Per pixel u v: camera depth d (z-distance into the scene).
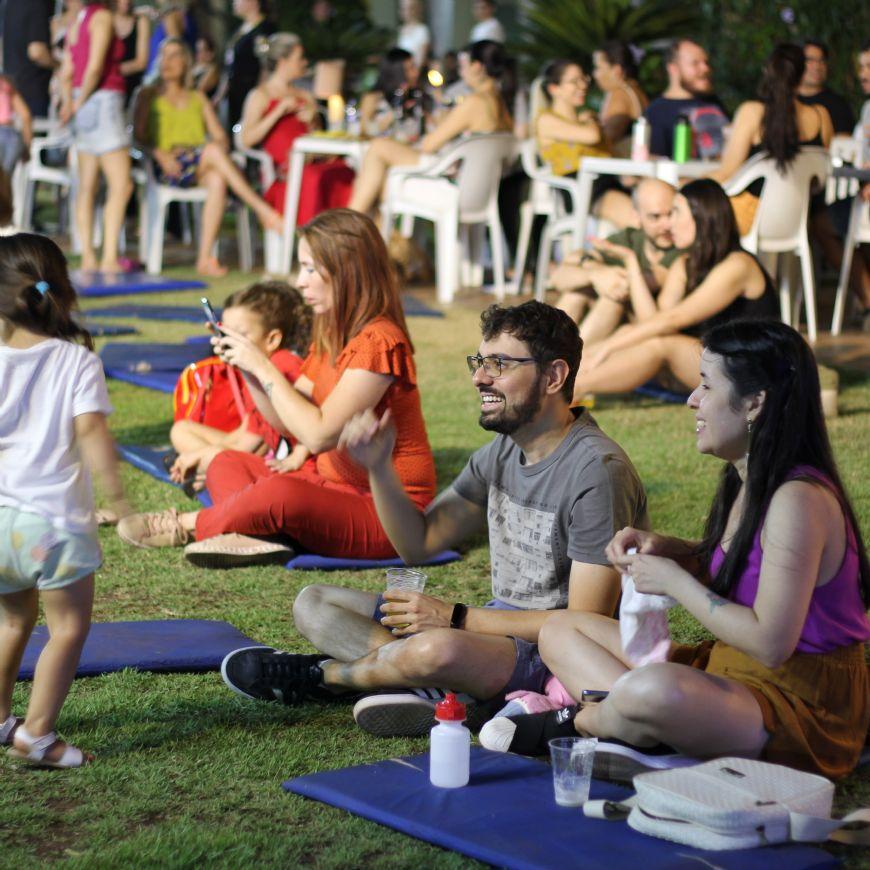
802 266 9.24
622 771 3.07
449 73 12.80
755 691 3.08
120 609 4.49
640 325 7.00
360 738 3.49
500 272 11.45
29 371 3.17
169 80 12.41
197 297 11.34
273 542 4.99
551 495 3.53
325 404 4.81
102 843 2.88
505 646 3.50
